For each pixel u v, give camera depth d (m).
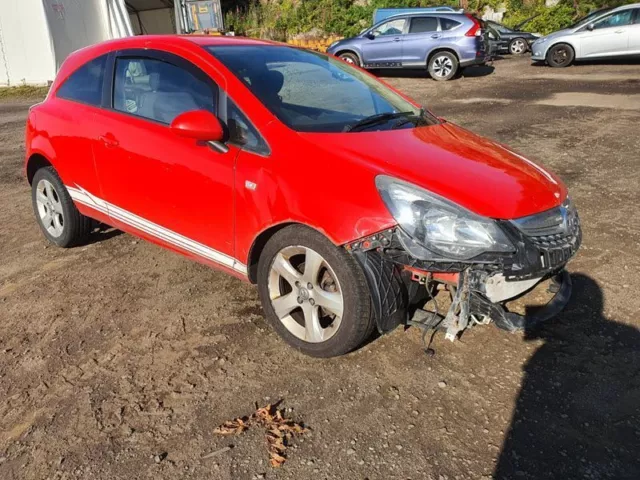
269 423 2.64
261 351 3.21
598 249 4.34
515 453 2.44
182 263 4.35
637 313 3.46
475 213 2.67
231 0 30.47
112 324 3.53
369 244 2.72
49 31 16.16
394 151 3.07
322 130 3.21
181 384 2.95
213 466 2.41
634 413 2.66
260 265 3.22
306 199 2.87
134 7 23.62
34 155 4.59
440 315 2.96
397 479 2.33
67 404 2.82
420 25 14.99
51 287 4.04
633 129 8.14
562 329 3.32
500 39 20.81
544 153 7.14
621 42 14.99
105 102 4.02
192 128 3.10
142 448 2.53
